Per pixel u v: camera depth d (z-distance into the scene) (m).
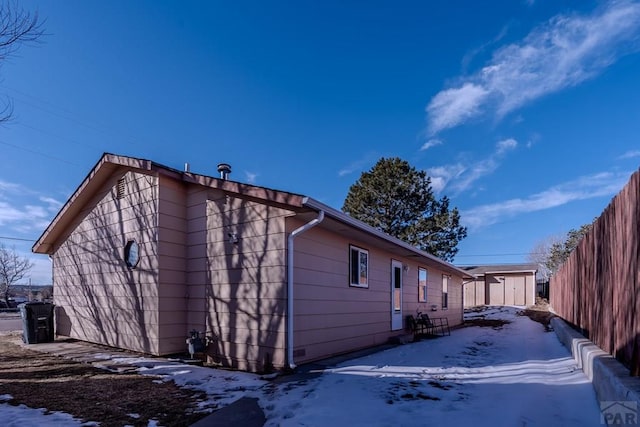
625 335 3.94
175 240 7.19
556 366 5.94
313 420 3.54
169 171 7.14
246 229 6.37
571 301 8.89
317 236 6.74
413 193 21.75
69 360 6.71
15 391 4.75
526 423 3.44
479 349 8.02
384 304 9.19
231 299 6.43
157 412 3.97
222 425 3.59
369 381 5.01
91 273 8.80
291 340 5.76
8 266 27.56
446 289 14.18
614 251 4.52
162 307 6.86
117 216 8.10
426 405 3.97
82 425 3.59
